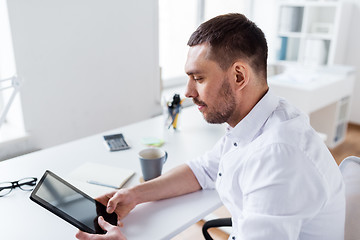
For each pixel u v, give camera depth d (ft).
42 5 6.39
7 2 5.90
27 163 3.93
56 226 2.82
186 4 10.08
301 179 2.26
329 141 10.09
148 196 3.16
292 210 2.23
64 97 7.22
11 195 3.28
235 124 2.81
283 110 2.71
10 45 6.17
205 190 3.48
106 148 4.41
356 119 12.16
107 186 3.41
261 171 2.41
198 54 2.52
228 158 2.87
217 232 6.30
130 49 8.24
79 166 3.85
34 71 6.59
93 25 7.32
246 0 12.14
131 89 8.57
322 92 8.59
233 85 2.53
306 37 11.10
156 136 4.85
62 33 6.84
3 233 2.70
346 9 10.66
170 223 2.88
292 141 2.38
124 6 7.80
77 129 7.66
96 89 7.79
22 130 6.74
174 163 3.97
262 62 2.57
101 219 2.75
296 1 11.20
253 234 2.30
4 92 6.66
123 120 8.63
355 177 3.00
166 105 5.11
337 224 2.65
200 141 4.68
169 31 9.95
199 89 2.60
